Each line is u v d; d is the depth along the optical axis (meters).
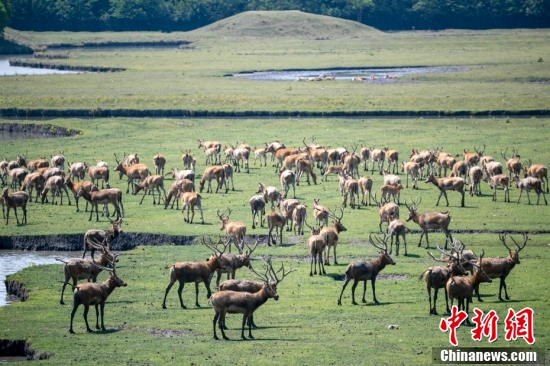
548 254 92.56
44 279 85.75
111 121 195.25
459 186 114.75
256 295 66.56
